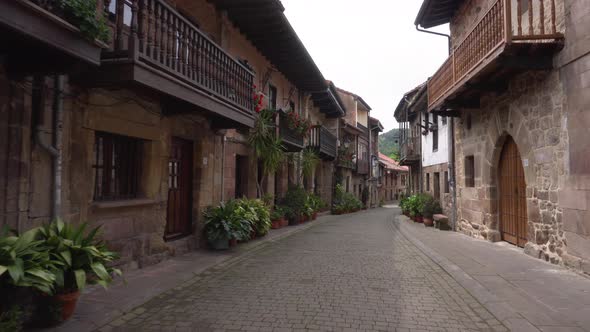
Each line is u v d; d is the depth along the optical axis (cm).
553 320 410
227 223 856
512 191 914
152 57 540
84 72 502
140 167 698
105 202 593
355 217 2164
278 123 1309
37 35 356
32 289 356
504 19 655
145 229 686
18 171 446
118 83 511
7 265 327
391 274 655
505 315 430
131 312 448
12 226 439
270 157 1165
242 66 888
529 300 479
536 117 740
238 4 967
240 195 1220
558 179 670
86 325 388
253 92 983
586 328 388
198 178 884
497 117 926
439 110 1199
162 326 403
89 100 551
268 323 413
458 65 923
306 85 1708
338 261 772
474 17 1081
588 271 585
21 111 449
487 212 1007
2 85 428
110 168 630
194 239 859
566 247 648
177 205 832
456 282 598
